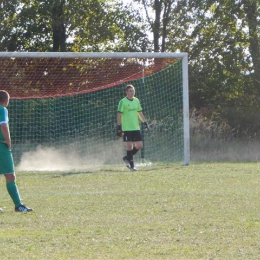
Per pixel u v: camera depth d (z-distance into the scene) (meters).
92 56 36.00
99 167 35.88
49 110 44.09
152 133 41.91
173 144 41.72
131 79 42.22
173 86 42.44
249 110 52.03
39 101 44.00
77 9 51.81
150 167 34.72
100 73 43.25
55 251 14.09
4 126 19.20
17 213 19.19
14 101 43.59
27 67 42.47
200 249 14.10
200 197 22.00
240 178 28.02
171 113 42.50
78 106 44.12
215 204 20.38
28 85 42.72
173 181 27.14
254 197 21.88
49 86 43.12
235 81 52.50
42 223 17.42
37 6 51.38
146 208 19.80
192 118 49.06
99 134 43.97
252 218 17.77
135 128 33.16
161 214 18.67
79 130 44.16
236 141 47.69
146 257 13.48
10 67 42.09
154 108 42.91
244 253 13.66
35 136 44.12
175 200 21.38
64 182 27.67
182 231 16.06
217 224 16.92
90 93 44.03
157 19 55.09
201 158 40.56
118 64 42.75
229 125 51.22
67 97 44.12
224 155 41.44
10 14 51.38
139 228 16.52
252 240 14.91
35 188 25.58
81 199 21.97
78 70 43.22
